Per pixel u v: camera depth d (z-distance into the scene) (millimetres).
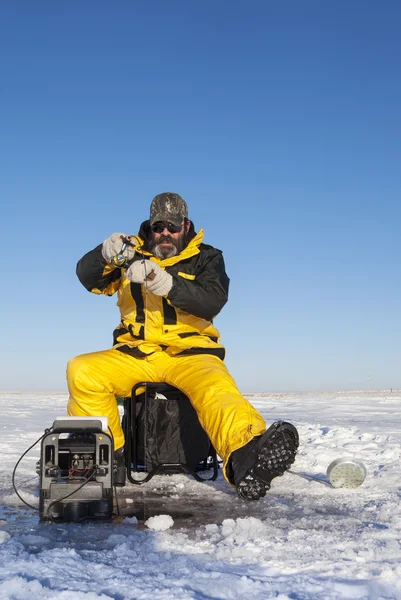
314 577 2232
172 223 4250
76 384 4082
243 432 3518
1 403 17125
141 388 4363
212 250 4359
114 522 3197
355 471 4078
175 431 4309
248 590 2096
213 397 3707
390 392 26578
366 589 2098
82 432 3283
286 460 3422
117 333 4430
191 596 2014
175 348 4191
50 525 3121
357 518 3271
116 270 4512
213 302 3982
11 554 2436
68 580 2135
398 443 6727
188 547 2645
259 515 3365
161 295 3904
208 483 4426
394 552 2549
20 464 5418
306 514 3381
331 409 14773
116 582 2133
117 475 4219
